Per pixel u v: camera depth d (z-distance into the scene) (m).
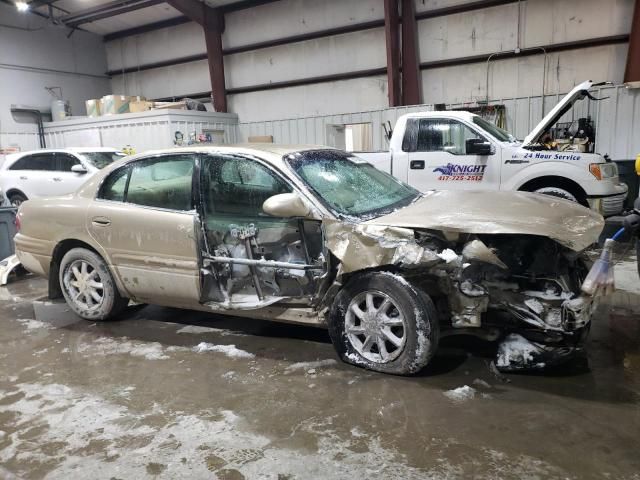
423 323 3.21
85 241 4.49
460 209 3.58
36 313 5.13
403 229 3.25
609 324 4.18
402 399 3.05
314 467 2.44
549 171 6.67
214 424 2.87
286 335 4.22
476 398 3.03
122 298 4.62
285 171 3.67
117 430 2.85
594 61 10.14
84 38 17.05
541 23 10.48
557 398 3.00
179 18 15.66
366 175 4.32
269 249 3.74
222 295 3.96
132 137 13.82
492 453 2.49
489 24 10.99
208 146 4.09
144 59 16.88
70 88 16.80
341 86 13.20
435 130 7.36
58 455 2.64
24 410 3.12
